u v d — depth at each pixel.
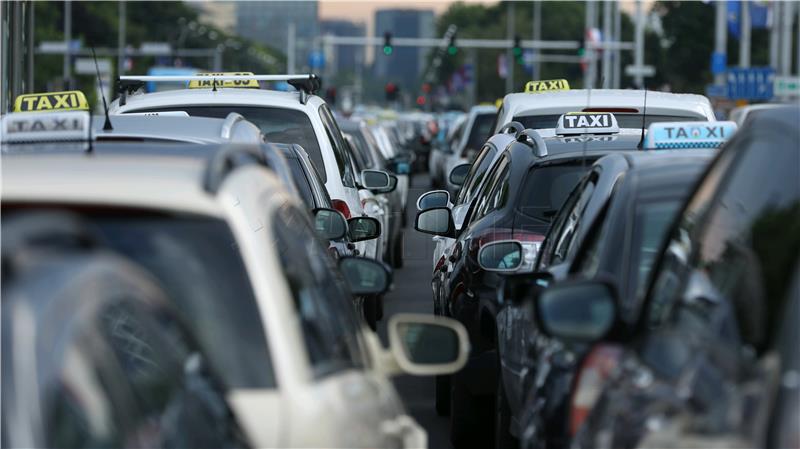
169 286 9.11
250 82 33.34
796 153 9.30
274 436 8.87
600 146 21.91
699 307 9.91
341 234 22.02
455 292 21.81
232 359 9.09
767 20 128.88
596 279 11.49
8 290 6.28
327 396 9.23
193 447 7.55
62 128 13.91
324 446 8.90
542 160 21.23
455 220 27.72
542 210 20.83
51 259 6.56
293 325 9.45
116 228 9.15
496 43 159.00
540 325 11.41
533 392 13.86
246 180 10.36
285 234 10.95
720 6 128.25
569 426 11.36
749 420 7.73
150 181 9.37
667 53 183.50
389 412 10.70
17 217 8.85
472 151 65.62
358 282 14.55
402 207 59.66
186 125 18.59
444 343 12.46
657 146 18.52
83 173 9.41
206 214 9.29
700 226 11.04
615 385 10.15
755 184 9.98
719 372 8.43
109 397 6.64
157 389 7.29
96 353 6.66
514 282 15.68
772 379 7.64
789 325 7.72
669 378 9.13
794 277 7.96
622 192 14.06
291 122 29.81
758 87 101.69
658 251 11.96
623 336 11.96
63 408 6.19
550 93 34.66
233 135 18.75
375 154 55.22
